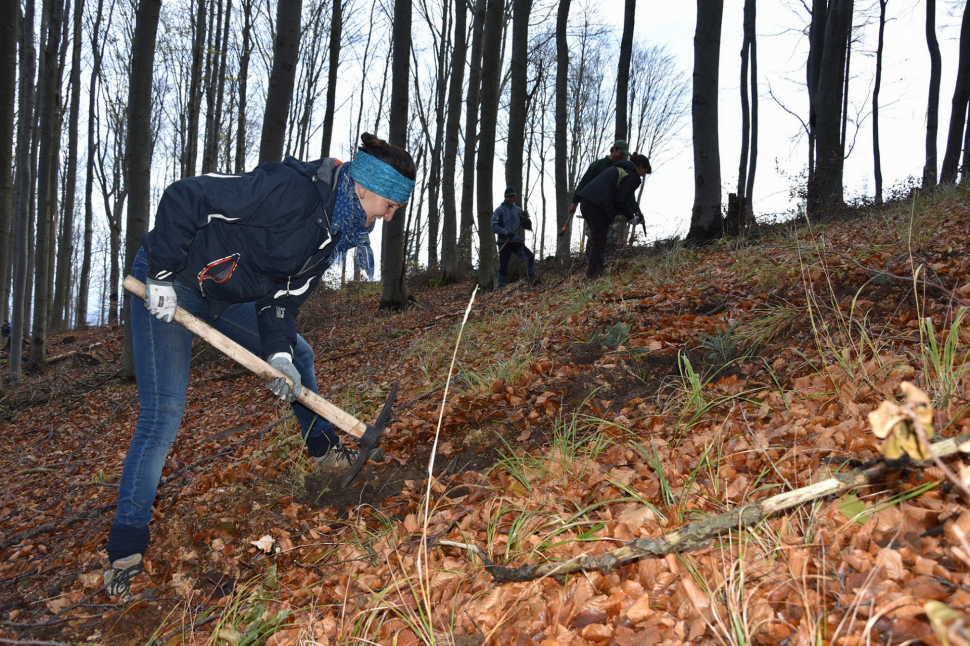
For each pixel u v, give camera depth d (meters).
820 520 1.70
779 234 6.33
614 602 1.66
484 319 6.68
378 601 1.98
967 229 4.11
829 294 3.55
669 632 1.50
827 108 12.12
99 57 21.81
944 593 1.29
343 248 2.62
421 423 3.46
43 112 12.41
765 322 3.43
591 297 5.36
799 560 1.56
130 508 2.36
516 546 2.11
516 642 1.64
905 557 1.46
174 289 2.36
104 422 6.54
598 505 2.10
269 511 2.84
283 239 2.35
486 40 11.08
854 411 2.28
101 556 2.79
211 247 2.34
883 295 3.30
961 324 2.69
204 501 2.98
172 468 4.20
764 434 2.39
